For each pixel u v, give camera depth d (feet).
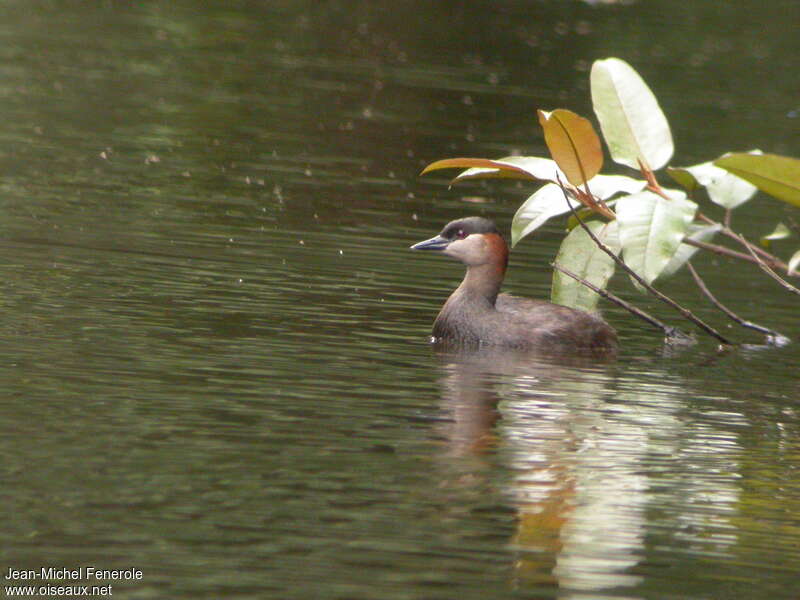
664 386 37.09
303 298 43.91
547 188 45.06
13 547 23.09
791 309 49.42
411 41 110.52
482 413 32.65
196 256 47.83
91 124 72.23
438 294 46.52
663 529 25.82
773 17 137.39
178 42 100.58
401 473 27.81
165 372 33.88
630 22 127.44
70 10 109.29
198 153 67.87
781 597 22.98
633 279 44.09
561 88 95.35
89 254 46.47
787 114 92.89
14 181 57.41
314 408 31.96
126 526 24.25
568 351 41.37
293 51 101.86
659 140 44.80
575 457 29.66
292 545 23.93
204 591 21.99
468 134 78.59
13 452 27.22
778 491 28.35
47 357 34.19
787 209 69.51
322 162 68.64
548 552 24.35
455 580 22.90
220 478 26.81
